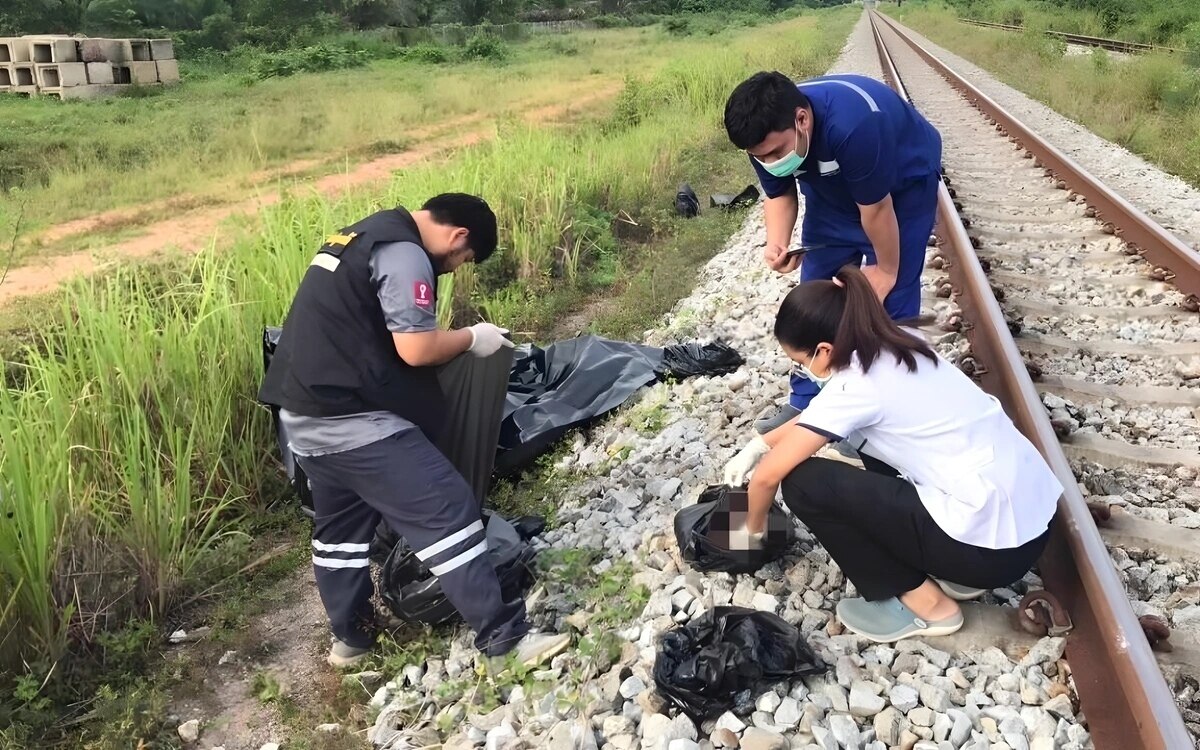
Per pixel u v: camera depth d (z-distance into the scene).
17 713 3.11
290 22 36.66
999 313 4.71
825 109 3.18
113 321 4.50
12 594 3.20
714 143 12.11
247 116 16.09
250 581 4.00
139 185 11.16
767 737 2.46
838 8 99.44
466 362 3.44
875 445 2.73
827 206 3.79
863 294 2.63
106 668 3.43
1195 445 4.02
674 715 2.65
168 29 36.62
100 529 3.71
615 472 4.20
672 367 5.08
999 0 46.31
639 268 7.90
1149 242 6.45
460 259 3.12
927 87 18.48
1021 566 2.68
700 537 3.25
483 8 52.16
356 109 16.62
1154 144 11.86
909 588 2.84
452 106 17.83
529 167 8.61
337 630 3.35
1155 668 2.36
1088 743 2.47
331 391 2.92
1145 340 5.18
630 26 52.53
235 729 3.17
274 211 6.71
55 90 19.73
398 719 3.05
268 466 4.65
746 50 22.86
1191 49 17.20
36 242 8.62
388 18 44.88
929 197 3.64
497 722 2.85
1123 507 3.56
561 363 5.18
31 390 4.17
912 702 2.61
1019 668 2.71
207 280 5.21
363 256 2.90
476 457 3.63
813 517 2.83
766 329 5.61
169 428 4.14
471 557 3.06
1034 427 3.62
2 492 3.27
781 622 2.81
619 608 3.17
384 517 3.10
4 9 32.72
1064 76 17.55
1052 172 9.30
